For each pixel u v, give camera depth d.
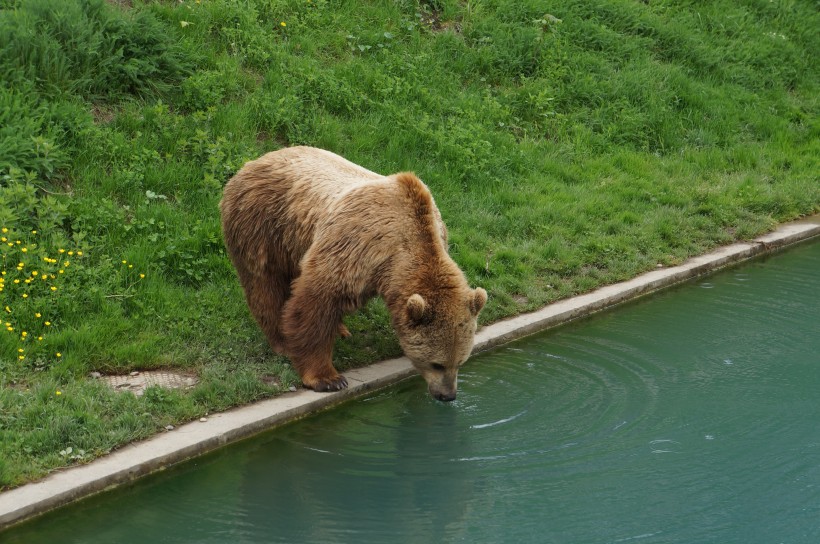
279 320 6.08
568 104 10.69
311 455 5.15
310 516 4.55
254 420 5.27
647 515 4.53
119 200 7.21
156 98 8.23
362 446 5.26
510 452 5.18
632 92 11.03
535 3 11.66
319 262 5.47
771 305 7.45
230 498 4.70
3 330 5.62
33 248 6.27
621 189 9.35
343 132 8.87
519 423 5.52
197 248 6.89
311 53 9.56
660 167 10.12
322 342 5.63
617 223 8.59
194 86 8.36
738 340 6.75
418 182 5.55
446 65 10.40
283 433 5.36
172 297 6.41
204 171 7.68
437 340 5.23
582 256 8.01
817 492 4.74
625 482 4.85
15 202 6.58
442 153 9.02
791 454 5.13
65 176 7.20
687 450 5.18
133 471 4.71
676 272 8.04
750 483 4.84
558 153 9.84
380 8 10.61
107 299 6.26
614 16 12.27
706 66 12.30
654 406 5.72
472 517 4.55
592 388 5.98
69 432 4.84
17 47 7.57
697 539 4.32
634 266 7.98
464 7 11.44
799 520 4.48
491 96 10.32
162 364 5.84
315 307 5.52
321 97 9.09
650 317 7.25
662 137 10.71
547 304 7.30
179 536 4.35
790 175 10.50
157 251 6.75
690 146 10.73
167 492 4.73
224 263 6.86
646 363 6.38
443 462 5.08
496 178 8.97
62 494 4.43
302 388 5.75
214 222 7.12
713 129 11.15
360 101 9.18
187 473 4.90
